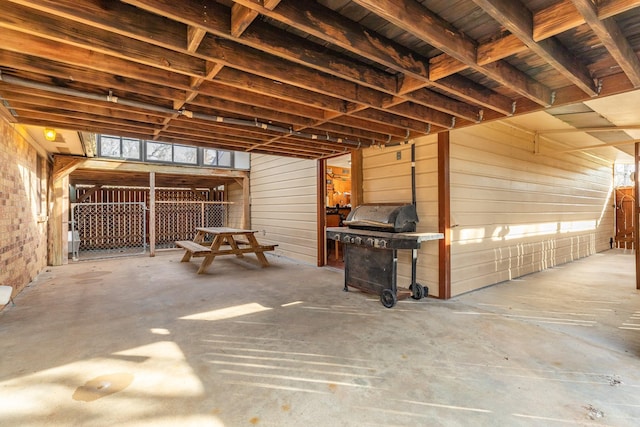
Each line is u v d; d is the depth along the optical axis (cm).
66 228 674
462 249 436
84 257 754
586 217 781
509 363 243
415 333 301
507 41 199
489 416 182
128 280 519
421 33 179
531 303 394
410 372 231
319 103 302
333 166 937
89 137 559
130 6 178
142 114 342
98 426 173
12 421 176
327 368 237
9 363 242
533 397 200
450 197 414
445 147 406
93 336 292
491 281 486
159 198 1042
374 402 196
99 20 169
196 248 617
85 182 962
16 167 422
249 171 945
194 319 338
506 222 517
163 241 1012
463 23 195
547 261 624
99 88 279
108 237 923
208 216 1098
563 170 677
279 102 315
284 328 314
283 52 206
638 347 270
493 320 335
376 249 402
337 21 187
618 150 721
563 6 169
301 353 261
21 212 446
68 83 265
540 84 280
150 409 188
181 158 861
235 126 387
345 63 237
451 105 320
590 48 223
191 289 462
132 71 236
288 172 760
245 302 400
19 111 332
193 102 297
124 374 227
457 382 217
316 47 221
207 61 235
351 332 304
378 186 505
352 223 464
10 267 396
